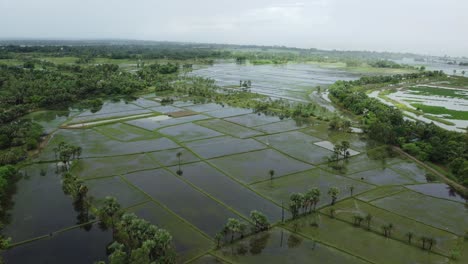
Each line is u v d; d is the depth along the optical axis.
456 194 86.56
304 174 96.62
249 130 140.25
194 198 80.88
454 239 66.31
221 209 76.12
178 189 85.38
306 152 115.25
